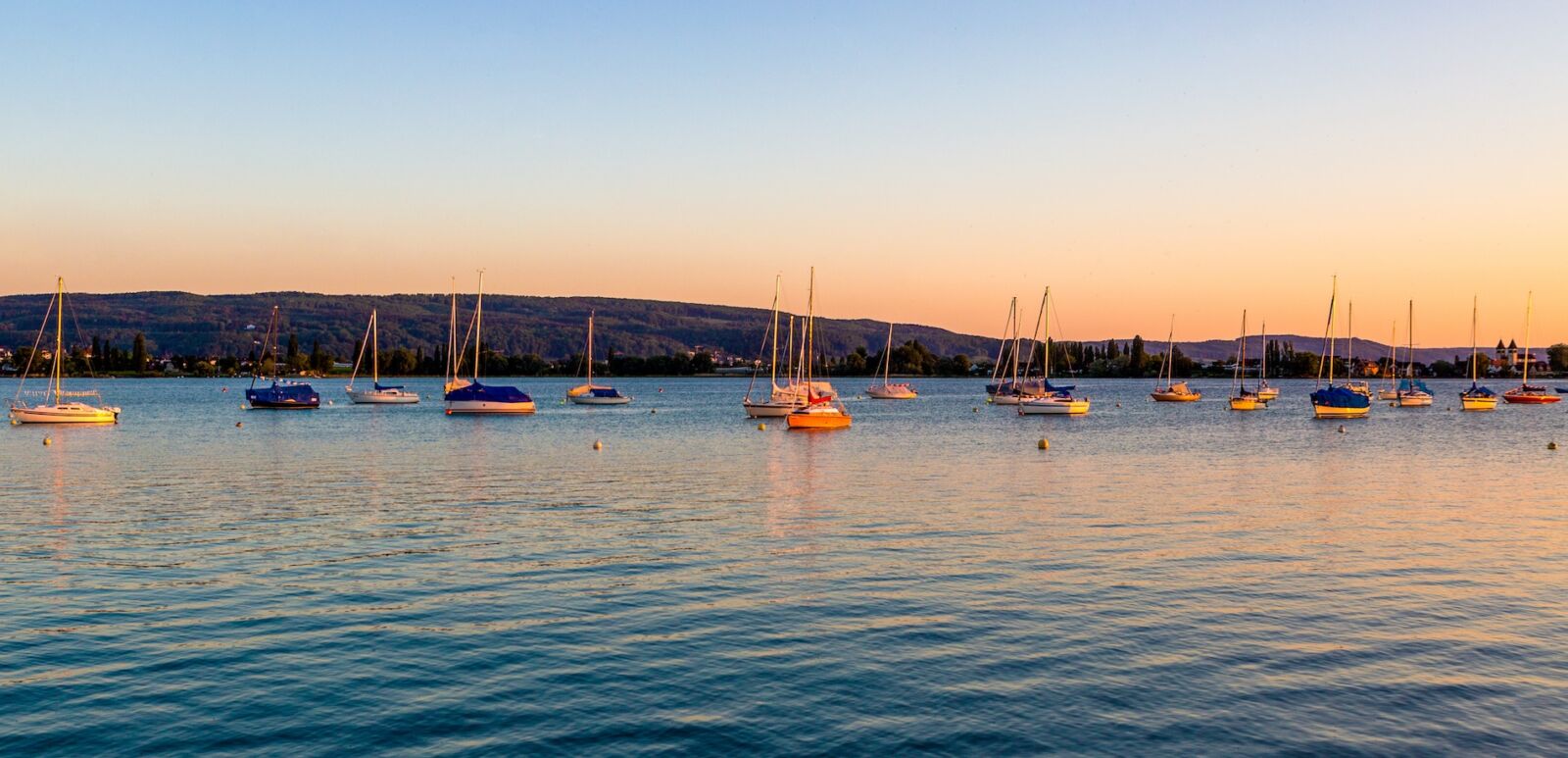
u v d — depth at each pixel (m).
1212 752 17.34
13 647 22.52
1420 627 24.23
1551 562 31.52
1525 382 172.75
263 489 50.44
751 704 19.34
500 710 19.06
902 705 19.30
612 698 19.62
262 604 26.22
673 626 24.25
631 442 84.81
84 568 30.66
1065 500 45.78
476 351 136.50
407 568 30.64
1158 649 22.47
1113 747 17.52
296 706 19.22
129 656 21.95
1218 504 44.47
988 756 17.20
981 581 28.84
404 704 19.31
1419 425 114.31
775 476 57.03
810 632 23.70
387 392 156.75
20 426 103.56
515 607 25.95
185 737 17.86
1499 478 56.69
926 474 58.09
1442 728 18.31
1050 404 134.00
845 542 34.81
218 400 182.62
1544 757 17.19
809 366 111.38
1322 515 41.19
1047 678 20.72
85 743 17.62
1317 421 122.94
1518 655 22.14
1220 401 186.25
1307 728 18.30
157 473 58.88
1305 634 23.58
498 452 74.56
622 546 34.16
